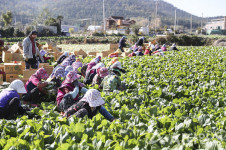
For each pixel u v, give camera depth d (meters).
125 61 15.82
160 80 10.42
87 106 5.60
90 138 4.38
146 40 46.19
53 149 4.05
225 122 5.27
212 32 110.12
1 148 4.16
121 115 5.84
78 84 6.66
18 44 19.11
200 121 5.31
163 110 6.22
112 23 131.25
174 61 16.25
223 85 9.79
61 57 14.59
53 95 8.16
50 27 69.56
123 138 4.47
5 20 84.62
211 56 18.88
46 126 4.94
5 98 6.12
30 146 3.97
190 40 47.09
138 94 8.06
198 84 9.96
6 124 5.09
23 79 9.76
